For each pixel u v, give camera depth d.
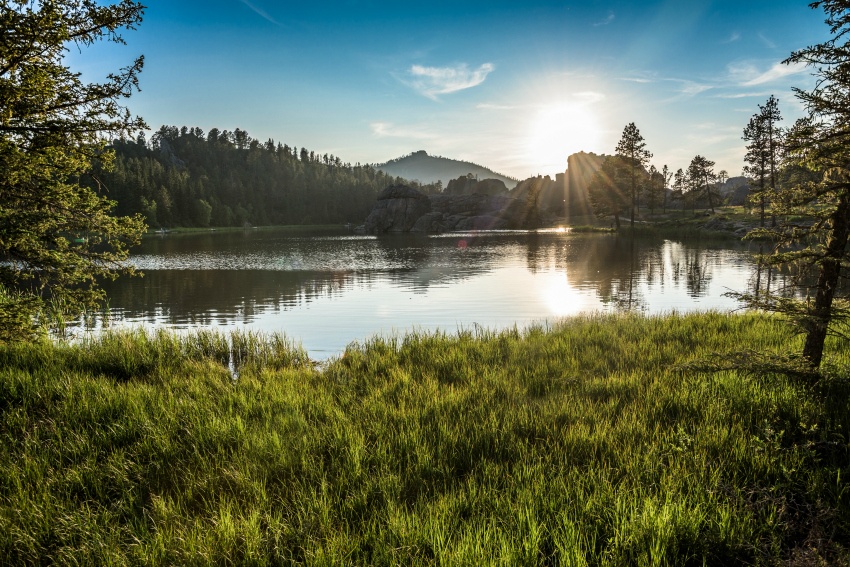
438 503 5.18
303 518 5.05
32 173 8.88
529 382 9.50
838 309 7.16
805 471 5.55
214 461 6.38
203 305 22.83
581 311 20.14
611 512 4.89
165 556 4.44
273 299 24.45
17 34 7.71
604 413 7.64
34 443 6.88
